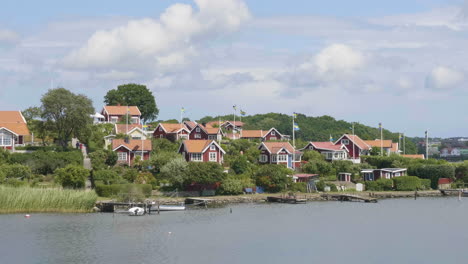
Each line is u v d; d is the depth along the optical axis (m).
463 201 137.38
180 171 124.75
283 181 136.38
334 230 96.38
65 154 127.62
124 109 195.00
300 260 75.69
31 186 111.56
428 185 157.88
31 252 76.38
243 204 125.31
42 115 136.00
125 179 123.69
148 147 143.75
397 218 109.75
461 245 85.50
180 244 82.94
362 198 134.88
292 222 103.12
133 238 85.88
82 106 137.88
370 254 79.50
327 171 155.38
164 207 113.25
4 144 132.62
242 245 83.38
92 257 74.50
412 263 74.94
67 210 105.25
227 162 147.25
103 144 154.00
